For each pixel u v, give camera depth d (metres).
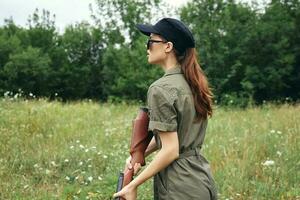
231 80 30.89
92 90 45.97
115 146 8.21
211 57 30.86
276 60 31.16
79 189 6.06
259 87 30.78
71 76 45.62
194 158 2.86
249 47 31.16
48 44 47.66
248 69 30.72
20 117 9.77
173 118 2.77
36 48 45.16
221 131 9.36
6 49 46.03
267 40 31.14
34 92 44.69
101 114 11.73
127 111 13.10
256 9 32.94
